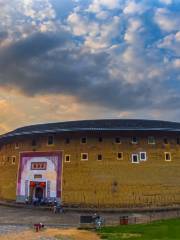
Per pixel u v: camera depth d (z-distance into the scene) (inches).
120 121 2213.3
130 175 2058.3
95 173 2074.3
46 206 2036.2
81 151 2122.3
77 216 1720.0
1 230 1328.7
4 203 2185.0
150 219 1569.9
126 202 2017.7
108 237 1155.3
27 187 2201.0
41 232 1278.3
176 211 1854.1
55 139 2192.4
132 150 2094.0
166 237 1129.4
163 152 2112.5
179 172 2108.8
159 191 2048.5
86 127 2087.8
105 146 2106.3
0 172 2452.0
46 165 2177.7
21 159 2281.0
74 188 2080.5
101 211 1862.7
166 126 2124.8
